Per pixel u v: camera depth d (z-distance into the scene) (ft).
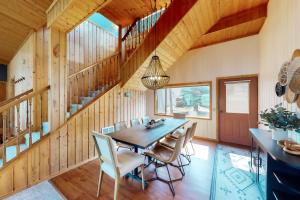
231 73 14.60
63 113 9.48
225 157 11.27
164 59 13.89
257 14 11.16
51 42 8.91
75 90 13.53
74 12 7.86
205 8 10.48
